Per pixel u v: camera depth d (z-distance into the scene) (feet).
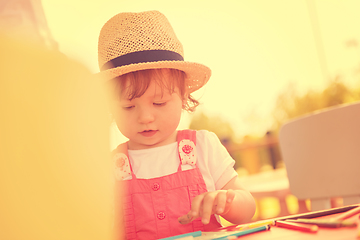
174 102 2.83
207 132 3.46
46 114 0.67
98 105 0.78
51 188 0.66
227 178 3.15
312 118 3.81
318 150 3.74
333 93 20.65
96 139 0.75
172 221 2.81
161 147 3.27
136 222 2.84
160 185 2.97
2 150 0.63
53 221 0.66
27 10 4.03
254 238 1.26
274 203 10.34
